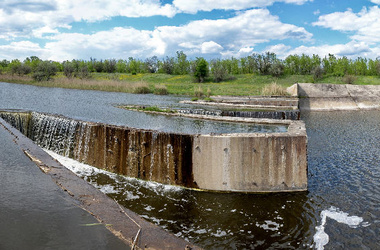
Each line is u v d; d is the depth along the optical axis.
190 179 9.88
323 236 7.24
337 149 15.31
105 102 26.61
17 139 8.99
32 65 72.56
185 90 44.81
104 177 10.80
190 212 8.28
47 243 3.58
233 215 8.16
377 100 35.62
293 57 71.12
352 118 26.92
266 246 6.77
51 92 34.03
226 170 9.55
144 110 21.59
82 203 4.84
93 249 3.50
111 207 4.81
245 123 17.05
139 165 10.61
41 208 4.54
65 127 13.27
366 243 7.00
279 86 36.72
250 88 48.09
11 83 43.59
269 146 9.40
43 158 7.21
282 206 8.73
